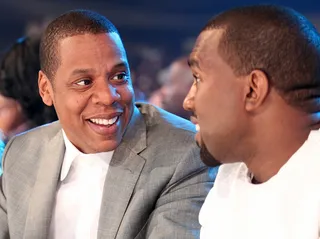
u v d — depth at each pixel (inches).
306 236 39.3
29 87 88.6
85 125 56.4
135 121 60.0
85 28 54.9
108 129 55.8
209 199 47.3
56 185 60.3
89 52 54.4
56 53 55.4
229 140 41.4
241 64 39.9
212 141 42.0
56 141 61.9
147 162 58.0
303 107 40.1
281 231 40.1
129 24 273.1
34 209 59.7
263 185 41.8
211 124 41.4
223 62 40.4
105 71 54.7
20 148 63.7
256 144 41.3
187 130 60.0
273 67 39.4
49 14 262.7
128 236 56.3
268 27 39.6
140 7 272.1
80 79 54.7
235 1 265.6
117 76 55.8
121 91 55.7
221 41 40.6
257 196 42.3
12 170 62.9
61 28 55.4
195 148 57.9
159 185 56.9
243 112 40.5
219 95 40.8
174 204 56.8
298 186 40.2
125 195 57.2
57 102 57.1
